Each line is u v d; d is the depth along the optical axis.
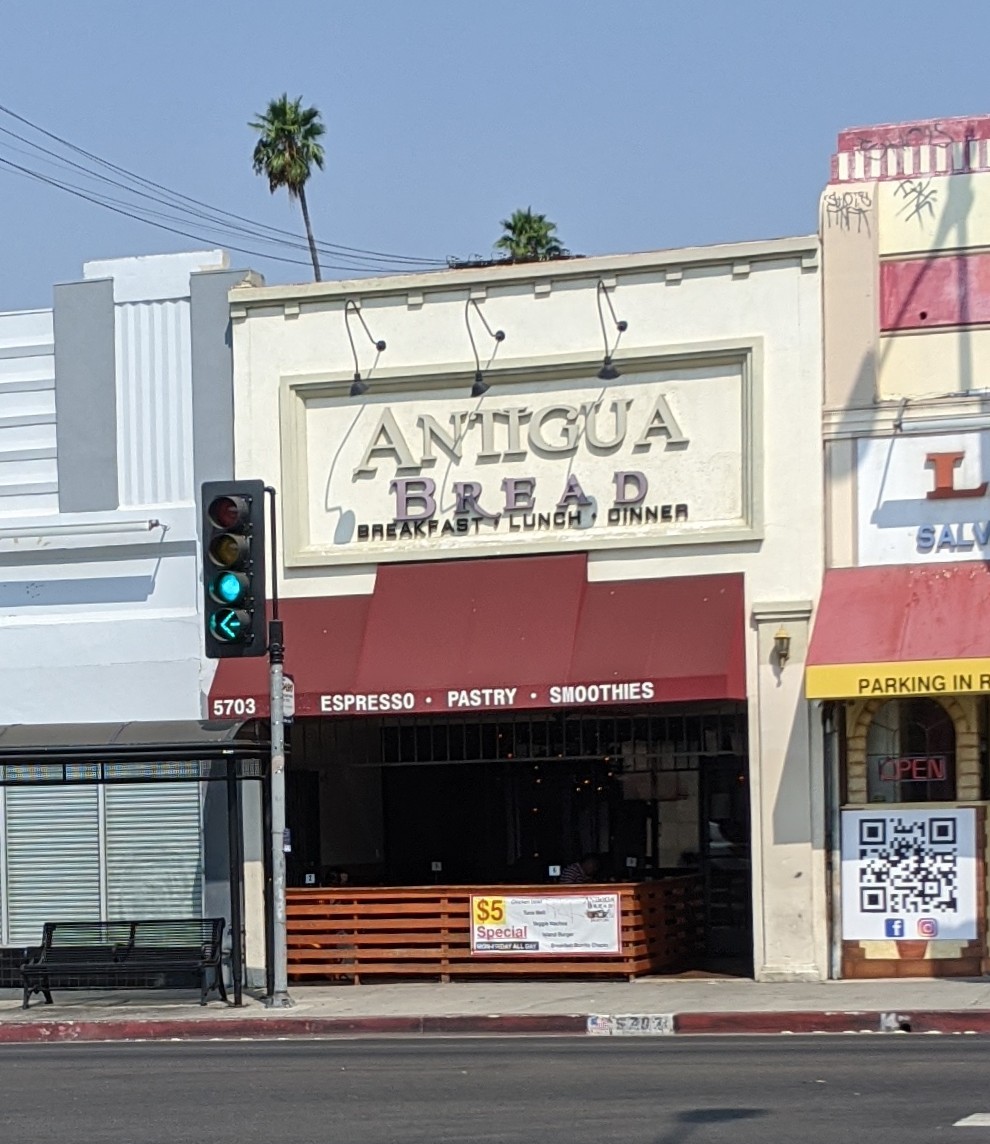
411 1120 11.22
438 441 20.69
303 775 22.06
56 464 21.83
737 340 19.73
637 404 20.16
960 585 18.70
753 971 19.30
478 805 22.62
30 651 21.62
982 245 19.59
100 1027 17.73
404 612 20.25
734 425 19.84
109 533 21.44
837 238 19.64
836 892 19.16
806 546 19.39
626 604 19.70
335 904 20.39
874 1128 10.40
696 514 19.88
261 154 55.06
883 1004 16.64
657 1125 10.70
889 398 19.50
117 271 21.77
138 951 19.58
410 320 20.80
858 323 19.52
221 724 19.12
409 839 22.92
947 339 19.61
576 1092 12.15
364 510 20.84
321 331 21.05
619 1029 16.50
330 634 20.47
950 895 19.00
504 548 20.27
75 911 21.14
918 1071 12.60
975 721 19.05
